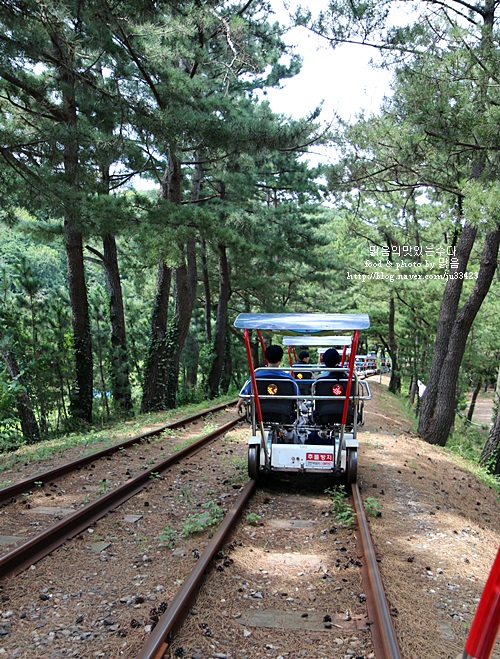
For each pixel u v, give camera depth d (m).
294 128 16.83
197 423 16.69
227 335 38.12
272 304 40.34
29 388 19.94
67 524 6.43
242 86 28.36
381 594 4.67
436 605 4.97
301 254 30.59
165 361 23.48
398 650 3.86
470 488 10.80
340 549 6.18
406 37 11.81
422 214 26.95
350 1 11.90
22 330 20.34
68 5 12.24
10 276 20.38
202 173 27.36
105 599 4.92
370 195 16.44
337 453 8.52
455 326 15.74
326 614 4.73
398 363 40.91
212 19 16.50
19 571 5.39
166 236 15.76
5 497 7.76
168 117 14.86
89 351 20.11
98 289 24.77
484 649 2.11
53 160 14.54
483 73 10.49
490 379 40.12
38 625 4.47
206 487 8.77
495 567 2.14
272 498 8.35
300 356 11.38
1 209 15.34
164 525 6.93
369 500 7.70
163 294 23.31
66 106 16.84
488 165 10.75
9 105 15.84
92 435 13.98
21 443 16.34
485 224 9.88
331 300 43.41
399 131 11.78
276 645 4.26
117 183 21.70
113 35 14.64
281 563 5.81
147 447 12.07
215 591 5.01
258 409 8.43
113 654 4.05
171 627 4.22
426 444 14.84
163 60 15.45
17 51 12.65
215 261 37.53
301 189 28.84
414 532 7.01
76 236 19.81
